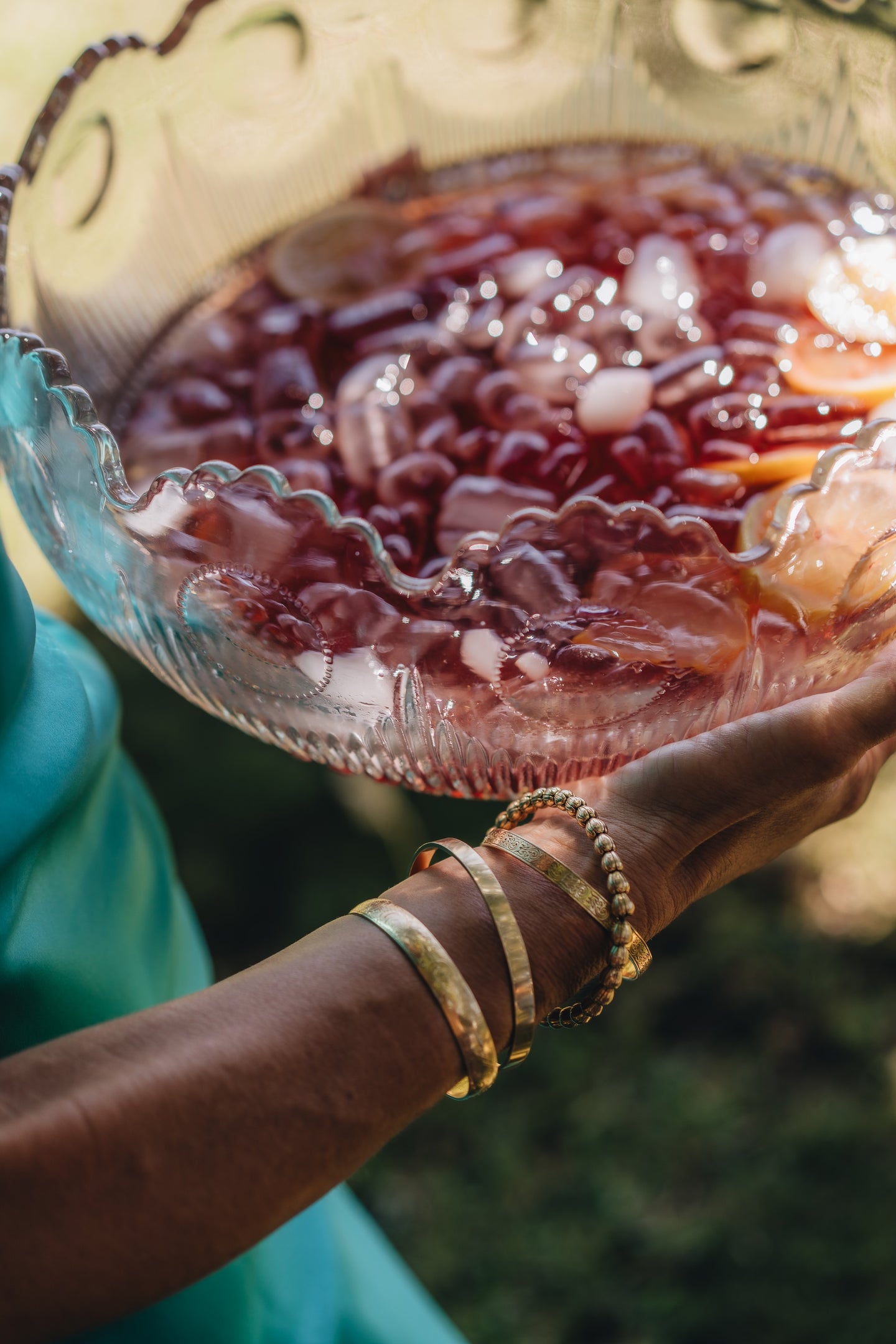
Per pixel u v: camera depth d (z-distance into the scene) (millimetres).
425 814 2160
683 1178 1720
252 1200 600
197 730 2033
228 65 913
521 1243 1666
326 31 937
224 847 2074
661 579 650
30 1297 581
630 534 640
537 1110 1826
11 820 687
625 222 920
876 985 1960
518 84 992
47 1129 584
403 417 798
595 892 655
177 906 908
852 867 2137
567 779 722
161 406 860
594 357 825
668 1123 1786
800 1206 1656
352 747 716
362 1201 1729
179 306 920
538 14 955
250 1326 826
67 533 713
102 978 735
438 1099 633
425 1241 1680
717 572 651
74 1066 600
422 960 626
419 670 668
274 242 948
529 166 1020
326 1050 612
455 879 653
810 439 764
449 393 818
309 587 657
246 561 656
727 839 712
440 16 949
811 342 810
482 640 660
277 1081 605
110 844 795
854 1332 1511
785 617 676
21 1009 690
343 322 882
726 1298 1573
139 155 887
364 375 844
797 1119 1771
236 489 640
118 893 786
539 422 803
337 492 795
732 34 931
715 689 690
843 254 843
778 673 699
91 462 666
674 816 683
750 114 951
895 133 875
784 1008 1936
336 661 672
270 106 939
